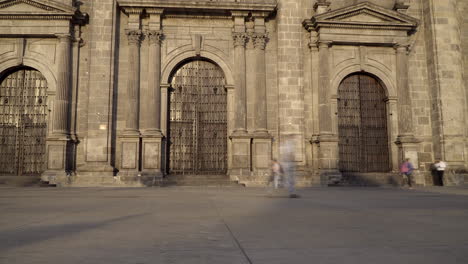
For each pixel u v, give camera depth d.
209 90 24.52
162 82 23.50
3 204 9.91
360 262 3.32
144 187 20.70
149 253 3.74
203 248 3.99
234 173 22.34
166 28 23.95
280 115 23.19
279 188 17.64
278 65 23.64
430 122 25.06
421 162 24.64
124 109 23.09
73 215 7.26
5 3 22.44
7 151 23.30
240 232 5.09
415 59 25.50
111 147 22.28
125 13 23.56
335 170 22.75
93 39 22.64
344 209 8.51
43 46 23.27
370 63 24.77
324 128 23.19
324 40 23.70
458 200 11.70
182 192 15.80
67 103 22.59
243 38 23.75
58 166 21.73
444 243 4.28
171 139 23.86
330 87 24.02
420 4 26.09
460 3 26.50
